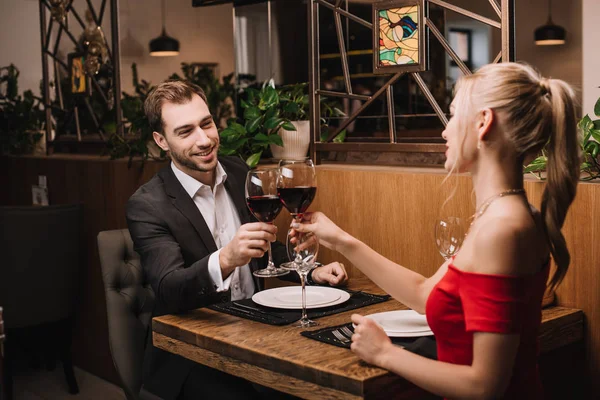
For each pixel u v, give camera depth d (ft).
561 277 4.54
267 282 8.11
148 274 6.63
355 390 4.36
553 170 4.40
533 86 4.35
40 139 15.39
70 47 17.01
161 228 6.93
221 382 6.43
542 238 4.45
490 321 4.08
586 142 6.22
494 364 4.09
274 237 5.95
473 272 4.22
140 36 19.77
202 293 6.09
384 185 7.55
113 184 11.30
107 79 13.44
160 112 7.18
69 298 11.43
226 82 17.15
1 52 17.52
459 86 4.60
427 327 5.27
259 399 6.40
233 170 7.97
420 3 7.50
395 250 7.54
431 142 8.05
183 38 20.77
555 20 14.58
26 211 10.80
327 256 8.14
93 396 11.36
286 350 4.99
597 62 14.02
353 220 7.93
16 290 10.93
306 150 9.34
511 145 4.37
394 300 6.39
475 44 12.98
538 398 4.54
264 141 9.09
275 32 11.91
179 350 5.77
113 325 7.74
